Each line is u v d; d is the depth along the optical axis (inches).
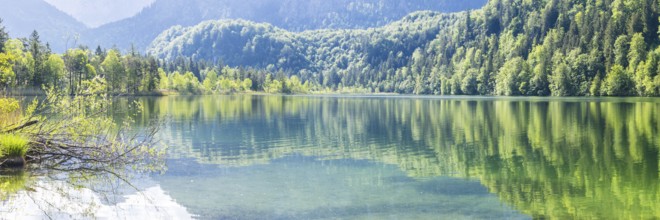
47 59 3959.2
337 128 1633.9
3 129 872.9
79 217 554.3
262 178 789.2
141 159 959.0
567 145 1131.3
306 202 637.9
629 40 5177.2
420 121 1883.6
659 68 4338.1
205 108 2864.2
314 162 953.5
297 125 1748.3
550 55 5802.2
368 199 652.1
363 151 1094.4
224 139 1312.7
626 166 853.8
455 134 1411.2
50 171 818.2
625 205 604.7
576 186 713.0
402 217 568.1
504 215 573.9
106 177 780.6
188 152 1072.2
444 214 580.1
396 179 785.6
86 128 968.3
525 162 920.9
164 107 2935.5
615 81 4633.4
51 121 955.3
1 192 663.8
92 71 4042.8
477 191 696.4
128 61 5157.5
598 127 1509.6
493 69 6732.3
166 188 709.9
